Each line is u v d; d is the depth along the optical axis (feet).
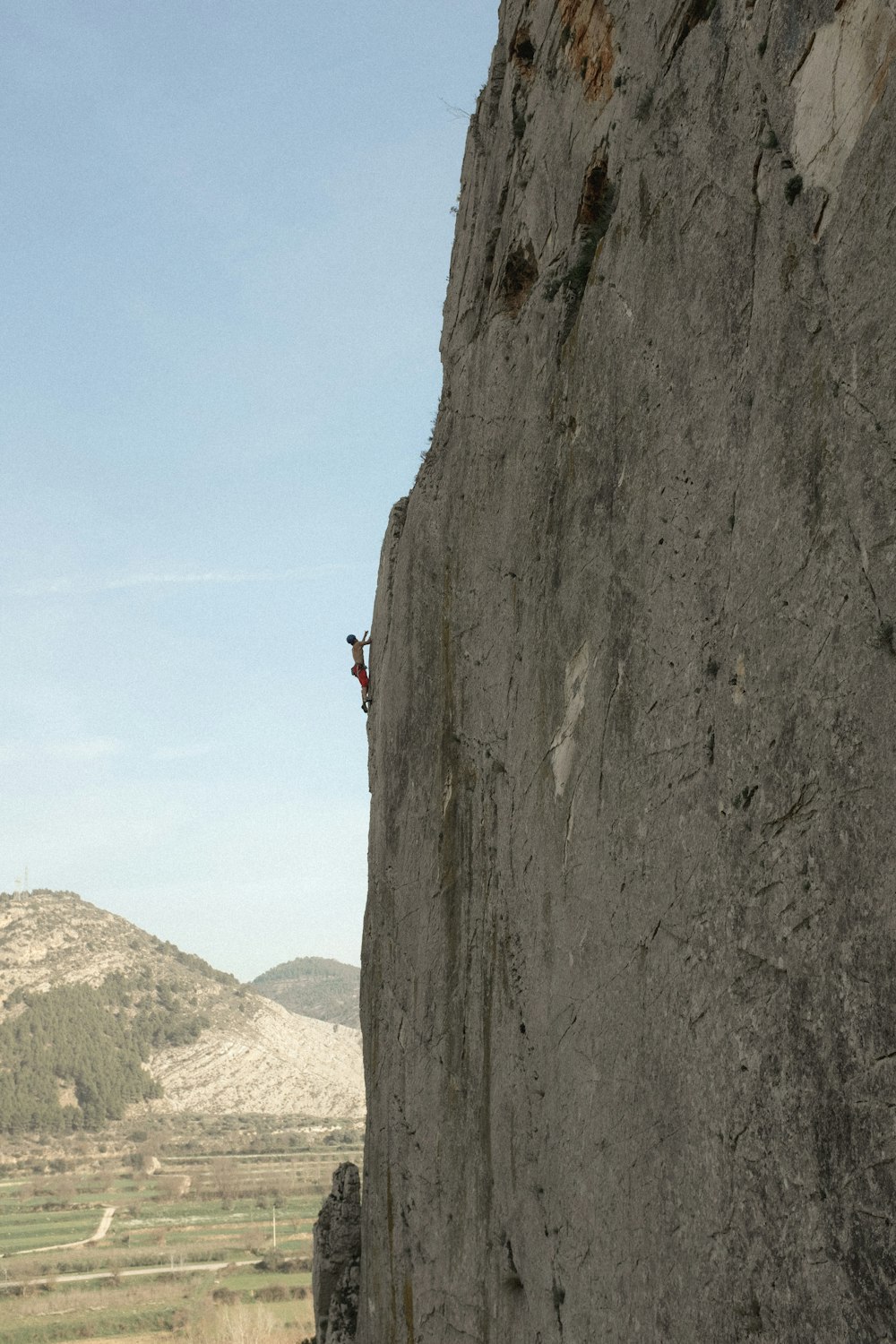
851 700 19.99
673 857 26.17
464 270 51.96
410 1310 45.98
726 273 25.98
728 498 25.04
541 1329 32.37
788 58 24.32
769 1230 21.08
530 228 42.06
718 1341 22.45
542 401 38.06
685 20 29.86
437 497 51.24
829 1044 19.79
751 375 24.48
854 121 21.80
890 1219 17.87
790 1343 20.15
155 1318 307.99
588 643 32.48
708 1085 23.65
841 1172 19.15
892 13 20.93
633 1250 26.53
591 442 33.30
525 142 43.73
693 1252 23.73
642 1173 26.32
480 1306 37.99
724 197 26.37
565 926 32.40
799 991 20.80
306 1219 513.45
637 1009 27.35
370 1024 58.23
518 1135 35.37
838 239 21.77
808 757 21.17
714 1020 23.65
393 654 56.44
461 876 43.68
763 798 22.57
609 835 29.78
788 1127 20.74
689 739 25.91
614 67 34.78
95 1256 426.10
